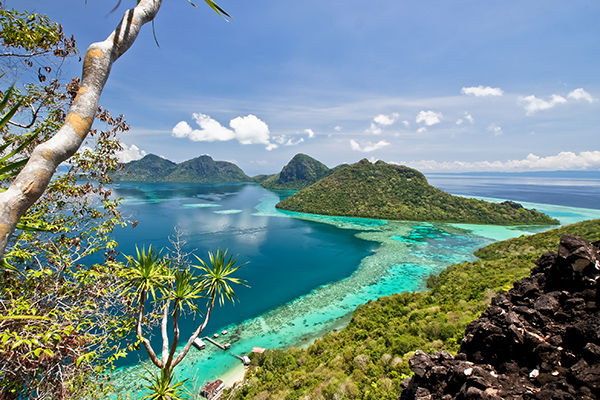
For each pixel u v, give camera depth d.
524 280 12.95
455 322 29.20
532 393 8.55
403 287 51.25
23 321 5.66
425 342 26.53
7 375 6.37
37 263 8.38
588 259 10.64
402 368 22.75
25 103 8.09
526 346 10.04
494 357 10.69
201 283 9.45
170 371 8.42
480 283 41.97
